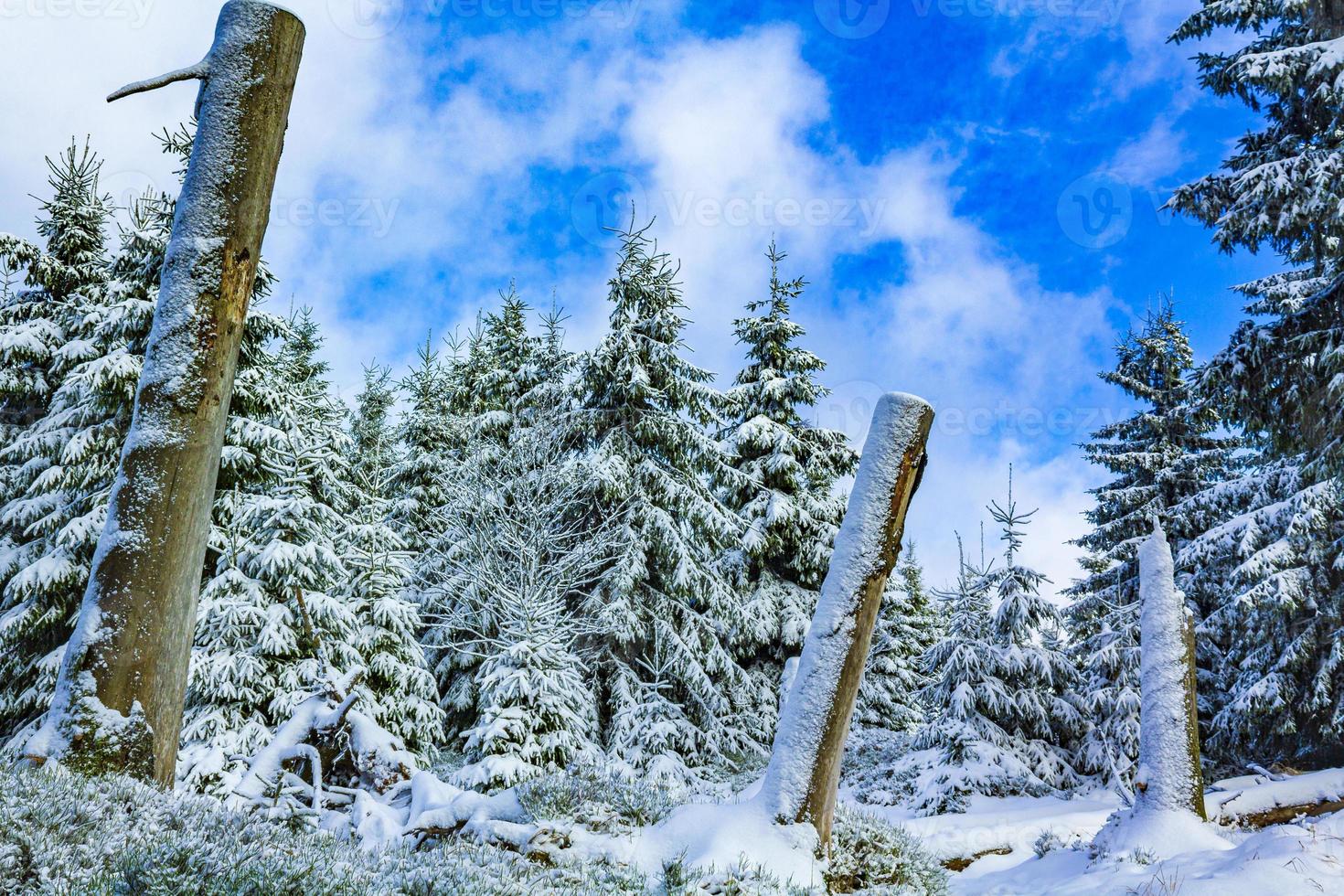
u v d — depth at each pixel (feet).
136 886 8.79
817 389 76.33
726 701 63.77
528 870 16.12
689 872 16.60
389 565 51.65
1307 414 39.52
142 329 43.19
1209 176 40.16
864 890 19.33
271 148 19.22
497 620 49.90
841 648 20.68
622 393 64.03
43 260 52.44
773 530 69.77
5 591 42.96
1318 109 38.65
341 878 10.70
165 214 44.37
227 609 41.11
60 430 45.47
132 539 16.76
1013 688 56.39
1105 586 73.00
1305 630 49.44
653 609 62.75
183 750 36.19
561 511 53.98
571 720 39.81
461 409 84.58
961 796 48.65
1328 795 34.12
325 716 25.72
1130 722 53.36
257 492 50.67
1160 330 75.56
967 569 62.08
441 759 53.01
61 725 15.44
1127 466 72.79
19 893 8.95
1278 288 59.93
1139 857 25.35
